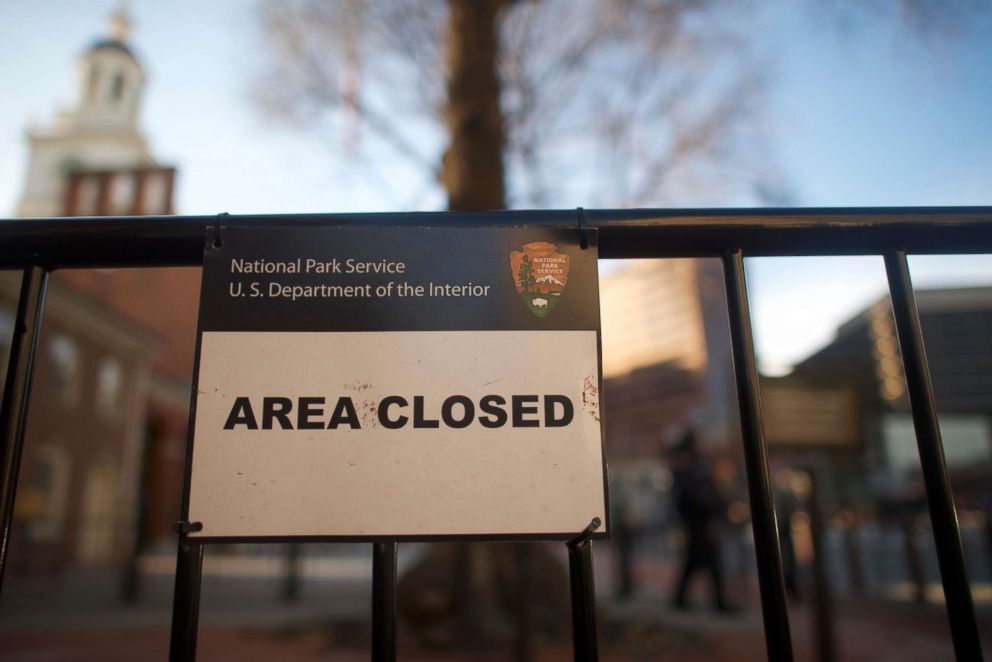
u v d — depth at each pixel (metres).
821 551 4.59
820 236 1.28
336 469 1.09
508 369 1.14
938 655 4.95
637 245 1.25
